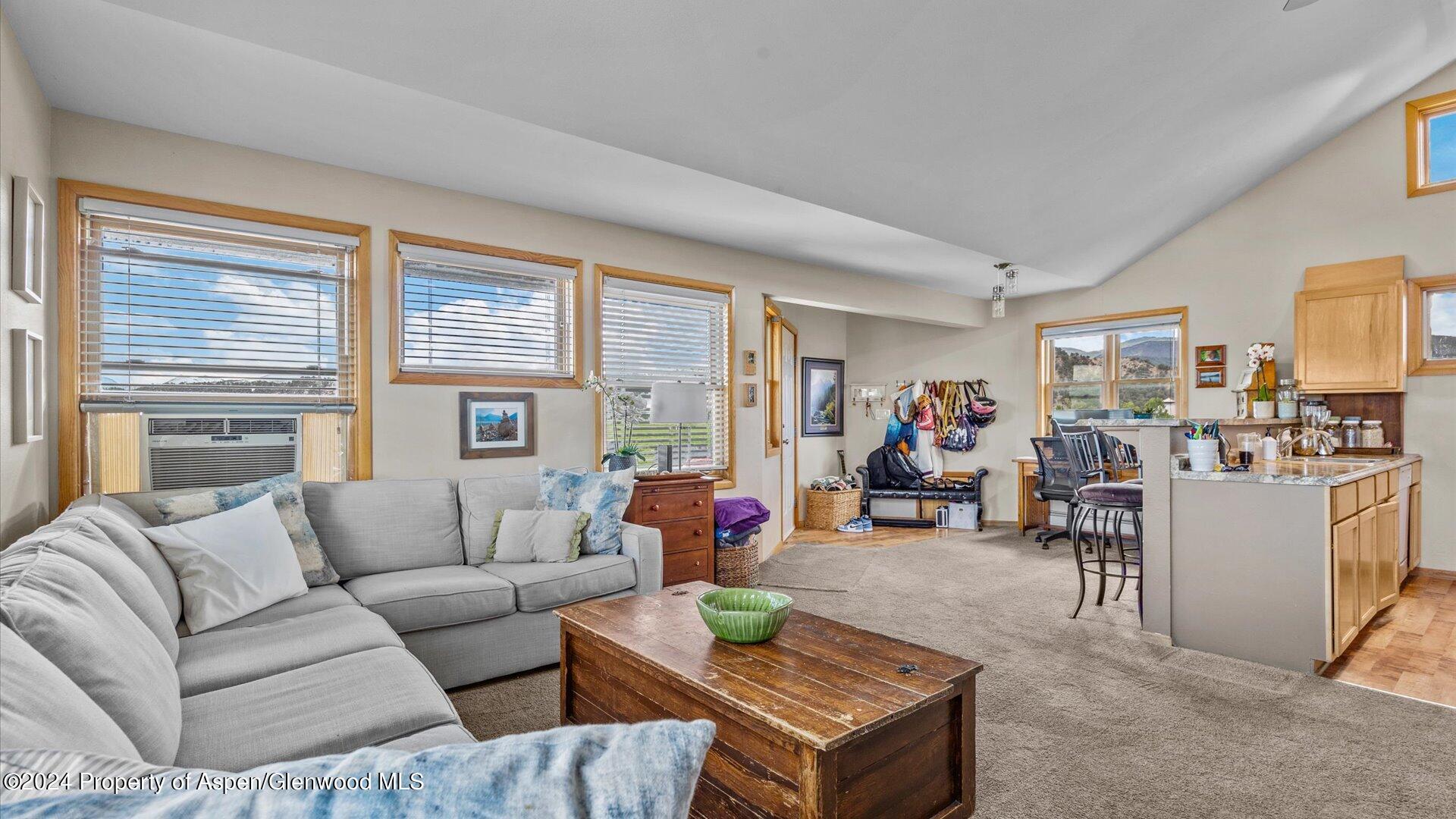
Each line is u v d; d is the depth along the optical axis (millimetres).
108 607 1337
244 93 2598
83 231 2779
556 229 4023
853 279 5816
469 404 3674
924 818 1654
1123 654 3113
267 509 2588
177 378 2984
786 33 2557
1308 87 4238
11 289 2164
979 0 2678
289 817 487
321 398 3293
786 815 1482
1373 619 3664
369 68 2340
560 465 4012
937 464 7164
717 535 4203
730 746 1630
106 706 1111
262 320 3162
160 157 2887
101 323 2826
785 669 1754
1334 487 2896
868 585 4418
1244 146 4746
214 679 1770
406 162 3256
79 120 2729
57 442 2688
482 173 3412
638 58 2518
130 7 1981
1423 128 4848
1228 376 5633
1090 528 5598
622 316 4402
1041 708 2561
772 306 5508
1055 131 3699
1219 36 3396
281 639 2047
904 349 7574
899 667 1771
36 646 1029
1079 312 6539
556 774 515
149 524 2553
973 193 4117
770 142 3176
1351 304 4871
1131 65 3361
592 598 3029
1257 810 1909
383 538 2996
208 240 3033
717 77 2695
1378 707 2570
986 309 7148
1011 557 5312
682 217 4145
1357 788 2020
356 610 2350
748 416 5078
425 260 3561
